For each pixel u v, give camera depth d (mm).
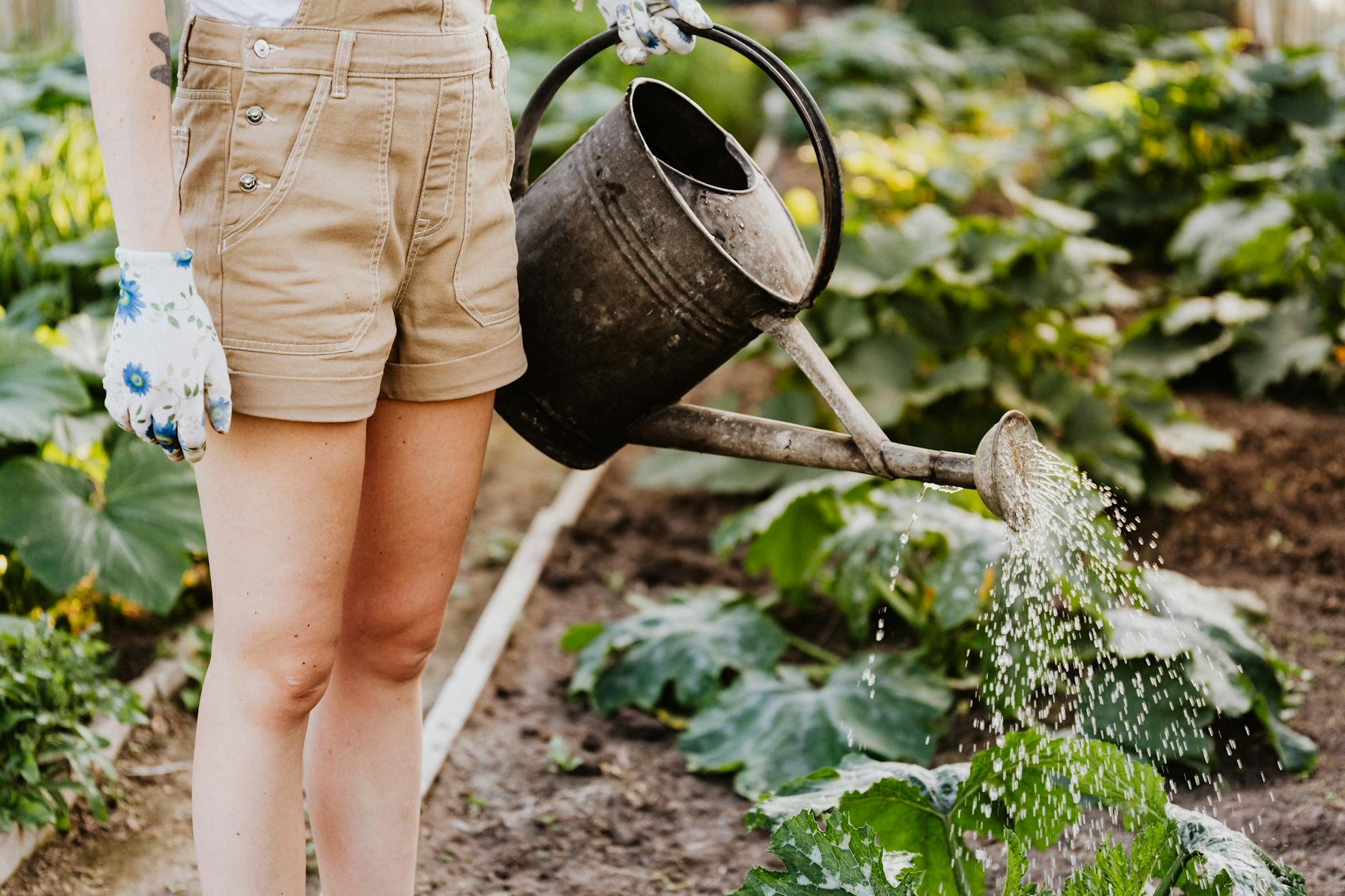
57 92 5438
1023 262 4312
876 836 1870
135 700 2553
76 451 3020
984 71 10234
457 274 1596
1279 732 2598
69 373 3000
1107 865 1719
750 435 1740
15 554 2697
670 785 2658
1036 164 7680
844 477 3051
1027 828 1903
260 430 1497
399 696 1807
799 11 13016
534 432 1866
